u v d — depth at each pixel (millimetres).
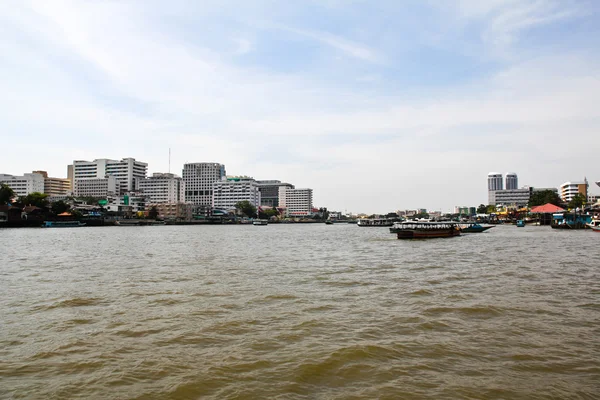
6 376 13945
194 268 39719
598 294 25891
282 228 194250
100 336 18031
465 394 12508
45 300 25125
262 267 40656
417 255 51906
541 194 186125
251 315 21281
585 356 15383
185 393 12695
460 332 18266
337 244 75562
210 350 16219
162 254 54375
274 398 12359
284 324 19625
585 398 12273
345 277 33906
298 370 14211
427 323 19578
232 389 12930
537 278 32250
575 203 154750
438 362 14906
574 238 82812
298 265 42250
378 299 25047
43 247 66000
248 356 15539
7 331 18844
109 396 12547
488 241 76438
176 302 24359
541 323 19578
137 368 14523
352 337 17656
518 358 15234
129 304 23906
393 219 197375
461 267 39312
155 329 18953
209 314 21531
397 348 16250
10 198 168750
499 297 25125
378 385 13133
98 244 73250
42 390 12914
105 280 32406
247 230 161125
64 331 18812
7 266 41406
